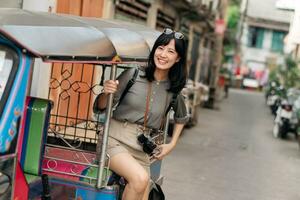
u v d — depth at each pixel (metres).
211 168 9.87
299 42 19.86
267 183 9.14
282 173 10.34
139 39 4.24
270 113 27.58
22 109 3.09
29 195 3.67
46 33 3.23
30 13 3.73
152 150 4.11
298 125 15.91
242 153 12.35
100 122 5.34
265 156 12.36
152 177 5.36
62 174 4.10
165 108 4.19
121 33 4.08
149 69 4.04
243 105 31.19
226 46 44.00
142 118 4.09
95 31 3.67
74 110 8.41
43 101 3.84
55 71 7.81
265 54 61.16
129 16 14.04
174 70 4.12
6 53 3.07
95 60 3.42
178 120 4.48
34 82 7.24
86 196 4.03
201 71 28.83
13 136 3.04
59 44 3.21
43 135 3.80
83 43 3.39
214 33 29.44
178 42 4.01
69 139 5.32
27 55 3.09
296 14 19.69
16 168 3.17
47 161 4.25
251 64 61.50
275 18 60.94
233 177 9.28
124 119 4.08
